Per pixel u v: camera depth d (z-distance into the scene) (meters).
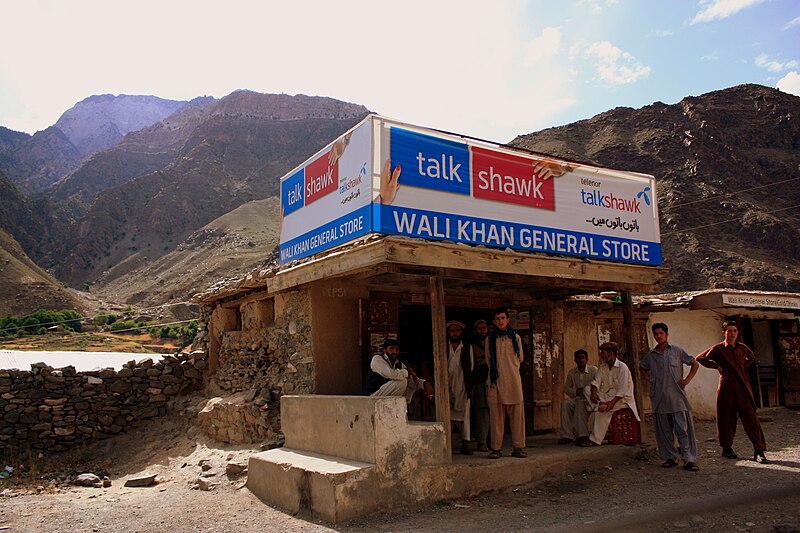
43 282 107.00
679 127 88.75
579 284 8.92
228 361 12.11
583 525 5.76
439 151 7.51
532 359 10.69
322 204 8.31
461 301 10.19
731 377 8.60
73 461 10.81
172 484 8.74
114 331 71.94
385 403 6.58
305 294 9.20
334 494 6.06
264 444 8.90
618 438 8.88
